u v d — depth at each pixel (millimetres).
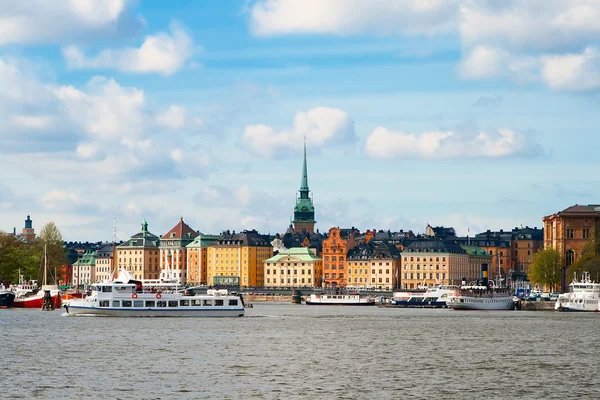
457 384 140000
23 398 126062
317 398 128250
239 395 129875
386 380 143625
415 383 140875
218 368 155625
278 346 192500
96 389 133125
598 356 175375
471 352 182750
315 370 154500
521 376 148250
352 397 129250
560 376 148250
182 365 158750
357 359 170000
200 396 128750
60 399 125562
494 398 129000
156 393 130500
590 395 131375
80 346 186875
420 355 177000
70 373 147625
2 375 144875
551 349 188750
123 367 155500
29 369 151875
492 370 155125
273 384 139125
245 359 168375
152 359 166500
